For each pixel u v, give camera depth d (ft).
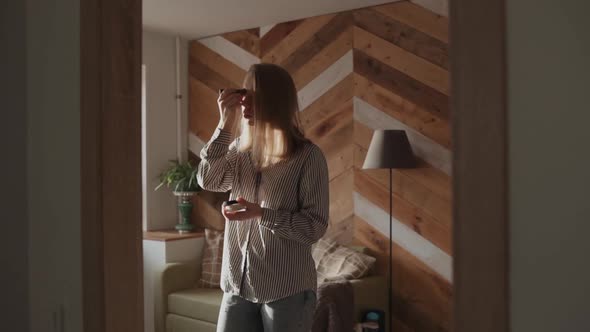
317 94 14.69
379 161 12.33
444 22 12.66
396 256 13.48
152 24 15.38
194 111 17.02
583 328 2.90
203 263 14.73
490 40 3.18
